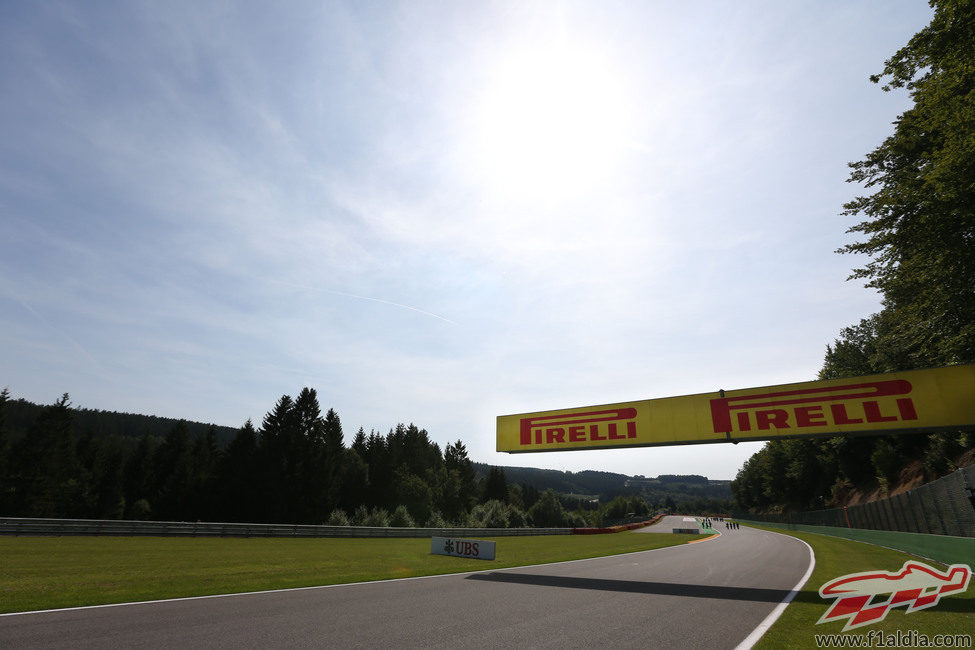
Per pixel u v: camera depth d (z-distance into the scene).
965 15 13.04
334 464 61.75
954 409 10.58
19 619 6.23
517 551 21.84
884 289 17.23
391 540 26.28
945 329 16.66
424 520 72.12
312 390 62.25
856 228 16.77
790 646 5.71
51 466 55.81
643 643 5.80
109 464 68.19
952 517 14.73
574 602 8.66
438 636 5.95
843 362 52.75
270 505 54.62
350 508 71.88
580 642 5.82
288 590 9.18
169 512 58.69
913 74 15.08
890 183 17.14
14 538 16.88
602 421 15.52
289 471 56.50
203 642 5.38
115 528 19.50
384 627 6.33
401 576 11.82
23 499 53.25
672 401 14.39
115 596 8.00
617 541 32.88
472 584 10.76
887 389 11.38
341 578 10.88
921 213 14.72
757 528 61.25
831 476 61.03
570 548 24.42
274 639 5.59
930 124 14.28
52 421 57.78
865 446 48.06
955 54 13.50
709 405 13.77
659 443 14.28
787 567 14.93
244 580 10.28
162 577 10.21
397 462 82.75
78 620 6.26
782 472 77.38
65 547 15.17
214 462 72.44
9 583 8.81
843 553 19.70
